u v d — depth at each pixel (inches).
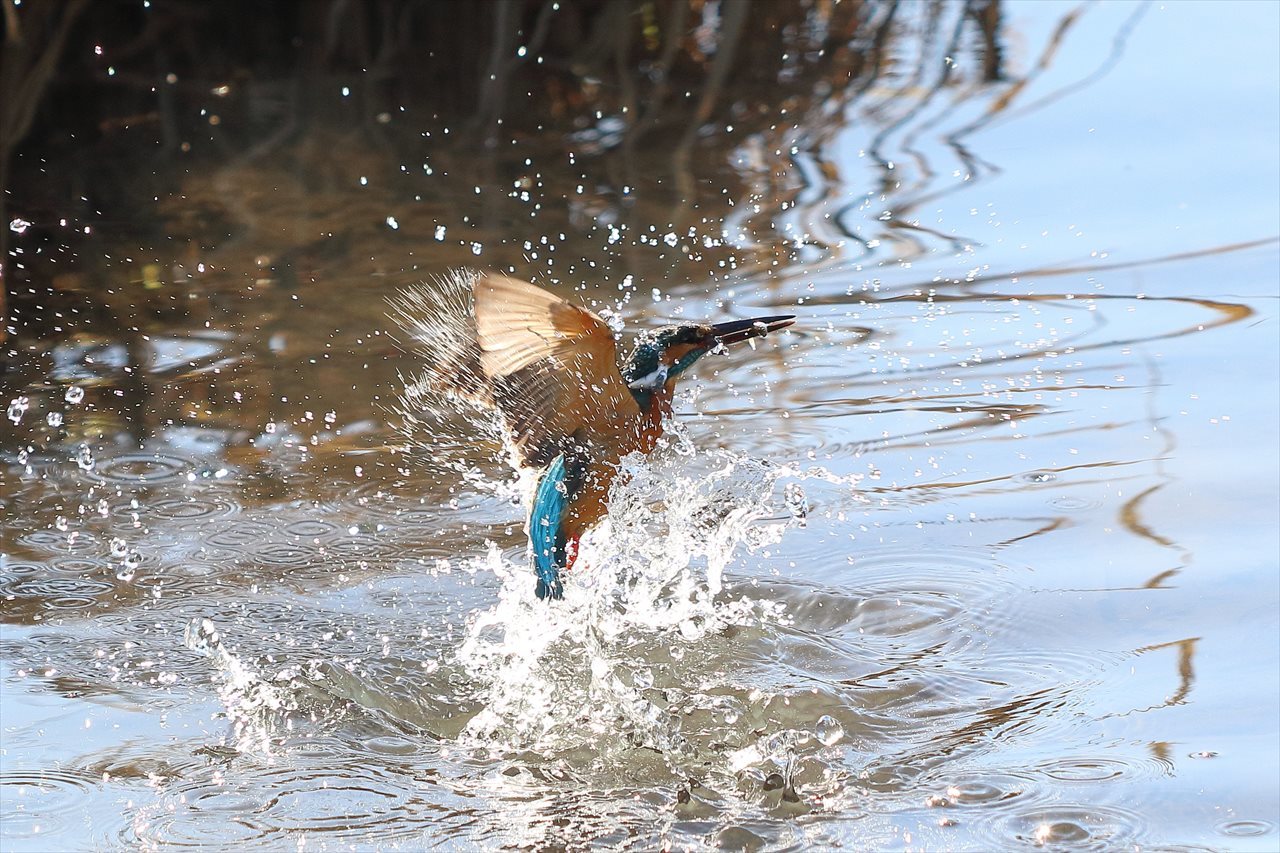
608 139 765.3
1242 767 295.9
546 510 342.6
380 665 358.9
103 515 433.1
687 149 751.1
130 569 404.2
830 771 307.0
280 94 809.5
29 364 528.1
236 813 297.0
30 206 670.5
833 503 428.8
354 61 836.0
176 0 820.0
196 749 322.0
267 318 564.7
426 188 700.7
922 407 486.0
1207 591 367.9
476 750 323.9
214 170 719.7
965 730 320.8
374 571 406.6
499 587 398.9
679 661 354.6
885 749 315.3
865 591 383.2
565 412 338.6
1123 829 279.0
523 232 644.7
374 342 544.1
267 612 384.5
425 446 476.1
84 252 625.6
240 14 834.8
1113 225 621.0
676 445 464.1
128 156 732.7
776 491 435.8
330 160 735.7
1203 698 322.7
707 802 299.4
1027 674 341.7
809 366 518.3
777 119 789.2
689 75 852.6
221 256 621.6
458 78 830.5
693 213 663.1
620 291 577.0
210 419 490.0
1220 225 611.5
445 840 287.0
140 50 811.4
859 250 614.5
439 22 834.8
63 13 738.8
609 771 313.1
